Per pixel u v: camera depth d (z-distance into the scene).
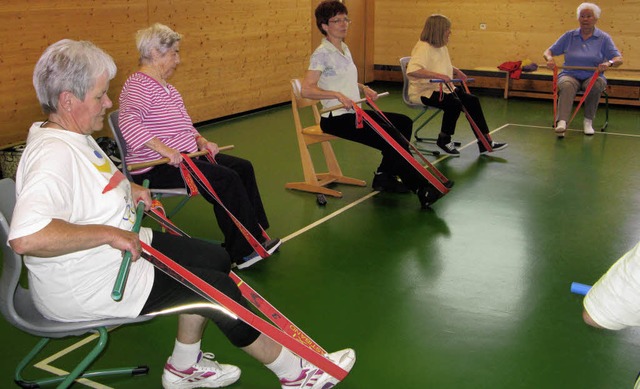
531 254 3.65
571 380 2.47
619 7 8.65
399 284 3.28
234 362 2.62
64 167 1.79
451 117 5.67
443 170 5.36
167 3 6.50
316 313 2.99
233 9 7.34
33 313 2.08
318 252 3.68
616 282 1.28
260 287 3.25
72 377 1.98
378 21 10.35
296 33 8.48
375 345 2.71
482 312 2.99
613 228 4.05
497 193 4.75
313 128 4.78
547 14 9.15
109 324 1.99
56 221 1.69
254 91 7.93
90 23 5.75
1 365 2.58
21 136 5.36
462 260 3.57
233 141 6.39
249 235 3.31
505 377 2.49
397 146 4.20
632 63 8.76
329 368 2.21
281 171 5.33
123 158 3.38
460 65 9.92
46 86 1.84
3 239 1.93
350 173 5.29
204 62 7.08
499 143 5.95
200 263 2.30
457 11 9.74
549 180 5.07
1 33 5.06
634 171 5.32
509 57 9.57
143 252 1.93
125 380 2.48
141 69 3.42
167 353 2.68
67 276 1.90
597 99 6.68
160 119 3.39
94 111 1.91
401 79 10.43
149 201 2.39
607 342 2.74
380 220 4.20
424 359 2.61
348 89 4.55
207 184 3.26
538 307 3.04
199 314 2.07
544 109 8.24
